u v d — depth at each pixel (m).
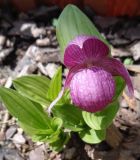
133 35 0.30
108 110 0.20
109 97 0.17
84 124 0.21
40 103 0.21
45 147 0.24
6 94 0.20
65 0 0.32
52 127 0.22
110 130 0.22
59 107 0.21
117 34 0.30
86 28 0.21
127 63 0.28
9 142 0.25
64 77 0.28
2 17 0.33
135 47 0.29
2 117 0.26
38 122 0.22
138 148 0.23
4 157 0.24
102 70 0.17
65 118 0.21
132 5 0.31
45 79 0.22
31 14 0.33
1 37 0.31
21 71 0.29
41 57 0.29
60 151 0.24
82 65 0.18
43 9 0.33
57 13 0.32
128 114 0.25
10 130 0.25
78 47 0.18
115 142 0.23
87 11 0.32
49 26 0.32
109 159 0.23
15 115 0.21
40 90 0.22
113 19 0.31
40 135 0.21
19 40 0.31
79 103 0.17
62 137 0.23
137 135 0.24
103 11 0.32
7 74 0.29
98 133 0.21
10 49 0.31
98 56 0.18
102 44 0.18
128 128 0.24
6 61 0.30
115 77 0.20
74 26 0.21
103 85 0.17
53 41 0.30
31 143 0.25
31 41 0.31
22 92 0.21
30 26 0.32
